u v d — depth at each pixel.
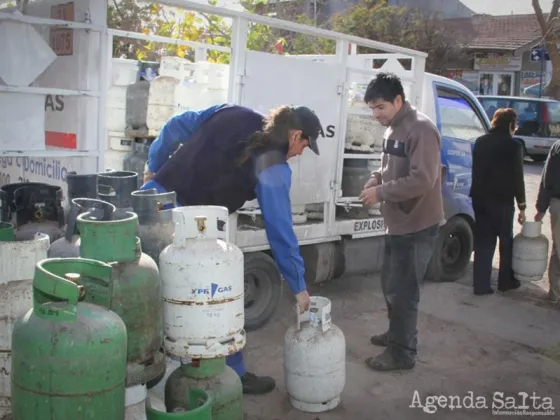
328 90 5.12
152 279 2.69
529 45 23.81
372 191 4.08
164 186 3.56
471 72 24.81
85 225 2.59
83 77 4.03
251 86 4.60
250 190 3.53
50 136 4.39
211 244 2.87
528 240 6.19
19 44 3.67
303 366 3.61
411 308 4.25
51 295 2.21
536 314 5.64
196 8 4.32
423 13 22.98
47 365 2.15
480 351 4.75
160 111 4.95
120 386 2.30
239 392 3.05
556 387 4.18
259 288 5.02
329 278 5.71
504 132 5.95
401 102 4.09
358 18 20.17
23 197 3.22
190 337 2.82
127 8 10.35
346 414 3.72
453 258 6.68
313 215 5.53
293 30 4.83
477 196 6.05
